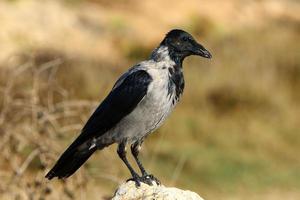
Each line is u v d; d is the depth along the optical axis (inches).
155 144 709.3
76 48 1111.6
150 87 340.5
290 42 994.1
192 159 703.7
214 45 1000.2
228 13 1390.3
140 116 343.3
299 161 751.1
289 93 848.9
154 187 322.0
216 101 814.5
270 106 816.3
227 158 726.5
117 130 347.9
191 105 801.6
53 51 837.2
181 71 350.9
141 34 1295.5
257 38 1021.2
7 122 444.5
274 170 725.3
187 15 1379.2
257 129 781.9
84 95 700.0
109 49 1176.2
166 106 345.1
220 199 663.1
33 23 1123.9
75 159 350.0
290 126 795.4
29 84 528.4
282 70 876.6
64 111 453.4
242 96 818.2
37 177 431.2
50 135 439.5
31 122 462.9
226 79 835.4
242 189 687.1
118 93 344.5
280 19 1373.0
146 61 352.5
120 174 507.2
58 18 1183.6
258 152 756.6
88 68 780.0
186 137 749.3
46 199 434.9
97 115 349.1
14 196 432.1
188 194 315.6
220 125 781.3
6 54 955.3
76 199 448.8
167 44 349.7
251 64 879.1
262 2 1450.5
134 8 1386.6
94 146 350.9
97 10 1321.4
